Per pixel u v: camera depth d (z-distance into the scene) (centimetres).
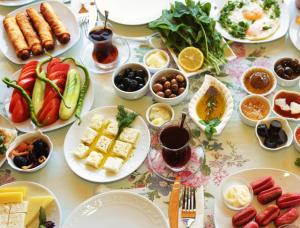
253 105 96
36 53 110
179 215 81
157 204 84
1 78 108
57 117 98
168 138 87
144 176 89
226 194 81
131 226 81
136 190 86
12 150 92
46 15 116
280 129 89
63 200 87
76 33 115
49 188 89
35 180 90
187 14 106
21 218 82
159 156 91
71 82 101
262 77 98
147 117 96
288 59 100
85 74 104
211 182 87
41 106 97
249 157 90
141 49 111
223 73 104
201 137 94
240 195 80
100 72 108
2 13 123
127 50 111
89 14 119
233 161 89
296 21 110
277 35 107
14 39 111
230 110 94
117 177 88
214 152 91
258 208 81
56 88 97
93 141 94
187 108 98
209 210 83
